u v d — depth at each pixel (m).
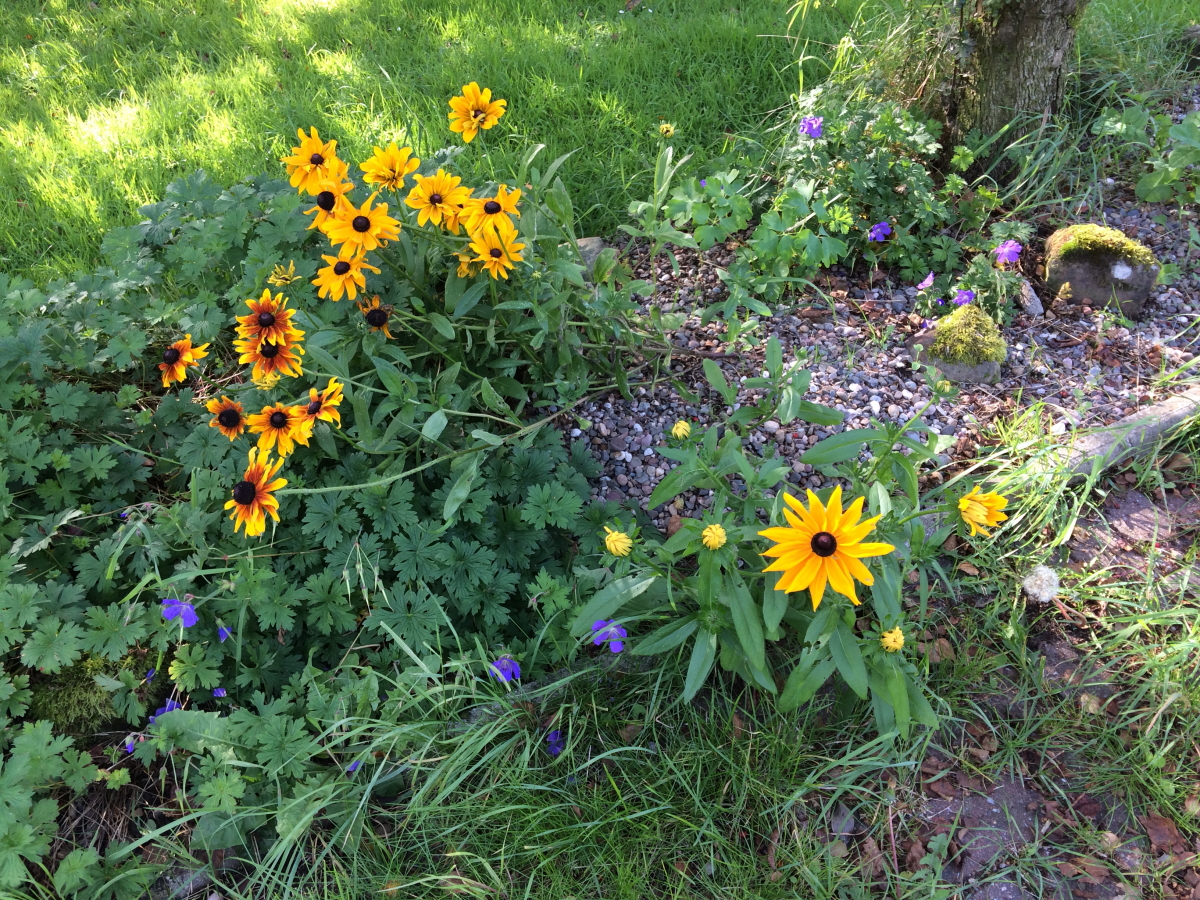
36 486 2.43
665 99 4.41
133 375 2.91
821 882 1.98
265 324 2.27
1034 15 3.46
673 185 3.91
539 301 2.71
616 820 2.08
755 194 3.70
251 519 2.08
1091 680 2.33
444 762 2.12
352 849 2.06
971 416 2.96
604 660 2.36
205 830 2.04
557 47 4.79
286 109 4.46
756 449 2.89
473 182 3.45
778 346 2.55
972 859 2.05
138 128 4.47
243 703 2.32
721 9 5.09
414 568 2.37
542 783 2.18
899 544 2.08
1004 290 3.22
